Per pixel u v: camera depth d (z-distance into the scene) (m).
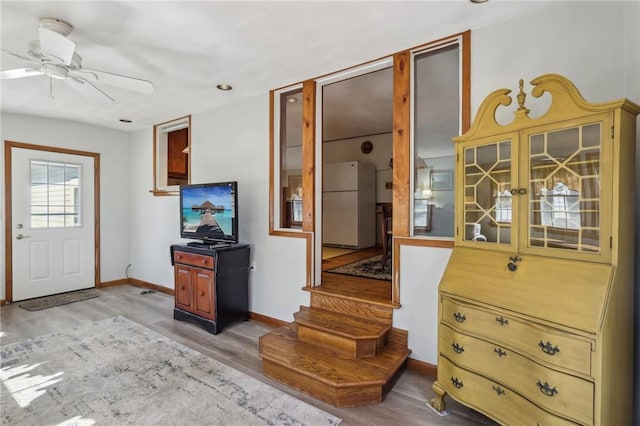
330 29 2.20
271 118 3.40
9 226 4.07
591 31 1.87
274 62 2.70
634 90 1.69
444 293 1.93
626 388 1.46
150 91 2.51
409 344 2.52
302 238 3.19
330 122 5.28
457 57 2.43
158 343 2.93
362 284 3.29
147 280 4.97
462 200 1.95
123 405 2.03
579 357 1.34
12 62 2.59
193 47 2.42
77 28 2.13
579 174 1.48
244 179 3.66
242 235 3.67
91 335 3.10
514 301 1.59
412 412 1.99
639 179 1.64
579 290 1.41
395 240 2.59
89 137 4.77
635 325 1.59
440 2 1.92
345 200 6.17
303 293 3.18
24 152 4.19
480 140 1.86
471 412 1.98
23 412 1.96
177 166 5.09
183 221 3.72
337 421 1.89
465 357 1.80
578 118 1.47
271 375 2.37
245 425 1.86
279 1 1.87
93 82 3.06
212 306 3.18
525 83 2.07
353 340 2.37
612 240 1.37
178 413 1.95
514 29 2.10
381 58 2.64
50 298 4.32
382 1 1.90
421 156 2.58
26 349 2.79
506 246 1.74
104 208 4.95
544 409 1.44
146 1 1.85
